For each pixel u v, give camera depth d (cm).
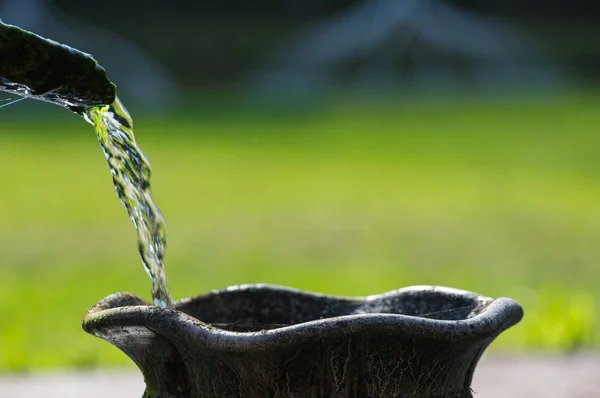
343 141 3391
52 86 481
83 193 2391
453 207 2198
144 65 4559
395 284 1465
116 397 905
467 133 3531
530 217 2058
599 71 5138
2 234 1914
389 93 4700
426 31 5009
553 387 927
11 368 1031
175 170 2775
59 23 4609
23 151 3111
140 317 445
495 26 5297
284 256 1702
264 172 2750
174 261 1658
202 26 5881
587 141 3269
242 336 426
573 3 6241
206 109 4234
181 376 462
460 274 1545
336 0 6081
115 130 552
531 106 4247
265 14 6178
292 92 4716
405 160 2967
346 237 1877
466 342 445
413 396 446
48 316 1280
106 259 1680
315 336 424
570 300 1305
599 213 2088
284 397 437
